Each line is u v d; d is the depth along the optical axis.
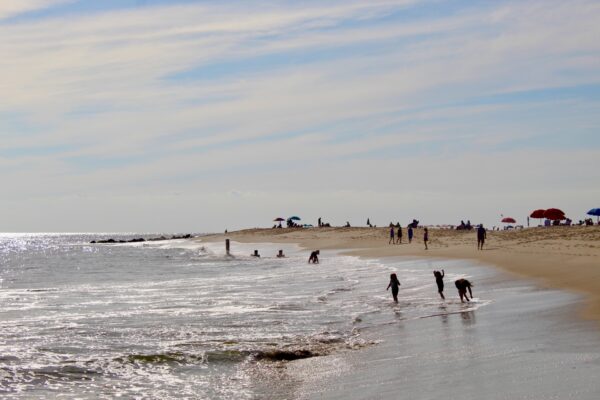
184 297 32.66
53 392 14.95
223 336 21.11
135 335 21.66
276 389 14.65
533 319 19.78
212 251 90.81
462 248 55.69
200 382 15.59
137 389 15.12
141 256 87.94
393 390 13.23
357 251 66.38
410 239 72.00
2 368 17.08
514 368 13.73
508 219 88.25
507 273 34.12
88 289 39.38
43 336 21.69
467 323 20.48
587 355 14.26
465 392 12.34
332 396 13.48
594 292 24.39
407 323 21.81
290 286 36.59
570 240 52.59
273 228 135.38
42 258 92.06
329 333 21.03
